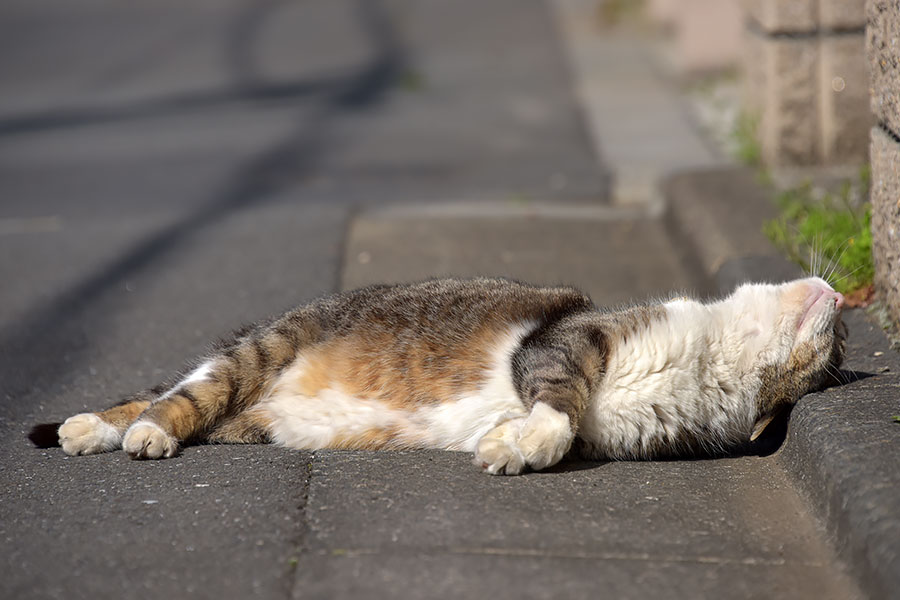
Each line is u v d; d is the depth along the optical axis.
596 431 3.99
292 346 4.35
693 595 2.99
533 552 3.21
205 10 19.92
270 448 4.23
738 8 12.08
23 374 5.21
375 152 10.40
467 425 4.14
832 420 3.72
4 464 4.04
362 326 4.33
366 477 3.80
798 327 4.11
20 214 8.68
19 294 6.59
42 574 3.14
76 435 4.12
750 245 6.20
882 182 4.91
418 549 3.22
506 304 4.36
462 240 7.53
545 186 9.03
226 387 4.27
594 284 6.55
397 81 13.68
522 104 12.22
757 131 8.48
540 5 19.22
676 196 7.80
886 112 4.81
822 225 6.05
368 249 7.32
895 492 3.14
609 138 10.32
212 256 7.23
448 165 9.84
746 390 4.14
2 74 14.98
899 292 4.72
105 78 14.47
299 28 17.78
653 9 16.52
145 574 3.12
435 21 17.98
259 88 13.51
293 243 7.42
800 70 7.79
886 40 4.75
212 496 3.64
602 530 3.35
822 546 3.28
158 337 5.73
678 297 4.80
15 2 21.38
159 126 11.80
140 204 8.84
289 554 3.21
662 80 12.90
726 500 3.62
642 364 3.96
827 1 7.65
